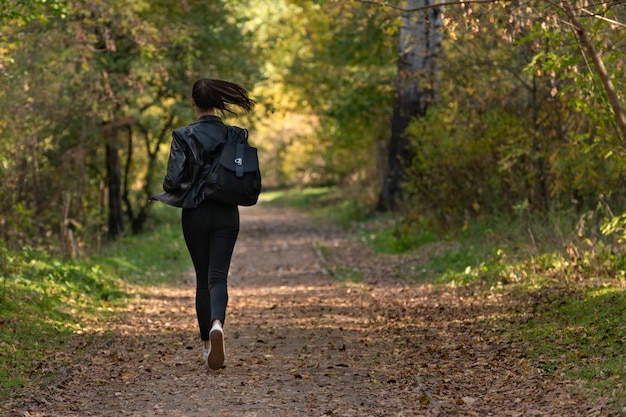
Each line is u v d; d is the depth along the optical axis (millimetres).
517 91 15969
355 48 29297
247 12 35562
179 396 6742
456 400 6527
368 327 10281
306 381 7242
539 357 7609
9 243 14820
